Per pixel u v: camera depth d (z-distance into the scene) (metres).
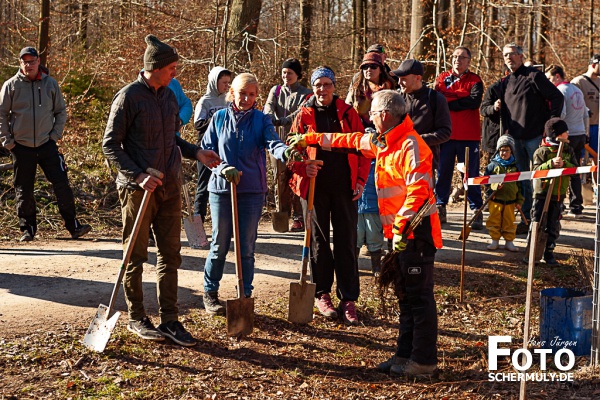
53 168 8.23
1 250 7.71
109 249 7.89
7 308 5.68
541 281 7.31
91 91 14.44
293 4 19.78
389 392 4.66
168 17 15.89
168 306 5.23
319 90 5.80
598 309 4.95
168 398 4.38
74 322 5.45
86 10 18.02
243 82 5.62
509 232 8.30
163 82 4.97
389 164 4.75
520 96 9.13
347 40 22.52
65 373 4.59
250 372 4.84
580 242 9.01
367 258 7.85
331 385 4.72
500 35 21.61
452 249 8.35
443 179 9.39
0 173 10.16
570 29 25.34
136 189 5.00
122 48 15.70
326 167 5.81
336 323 5.92
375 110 4.73
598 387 4.69
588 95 11.46
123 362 4.82
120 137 4.92
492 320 6.25
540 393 4.65
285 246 8.25
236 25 13.92
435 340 4.88
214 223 5.76
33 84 8.02
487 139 9.84
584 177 10.61
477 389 4.72
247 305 5.28
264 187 5.81
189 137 11.71
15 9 18.05
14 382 4.43
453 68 9.15
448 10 15.14
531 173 5.64
